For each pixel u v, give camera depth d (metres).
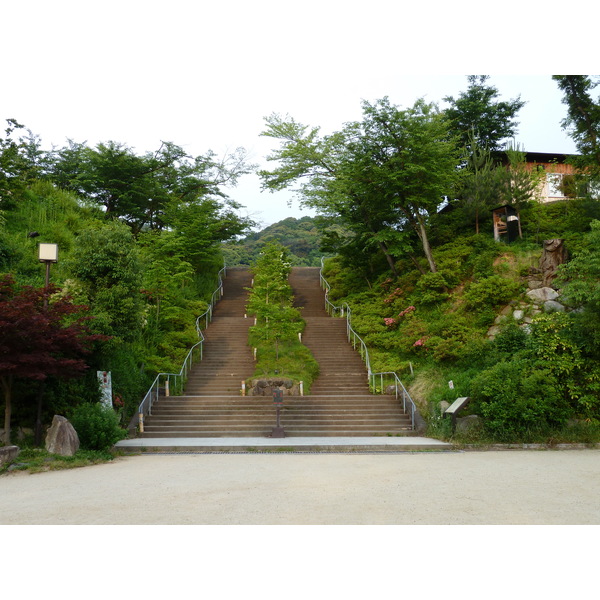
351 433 15.16
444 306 21.86
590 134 22.73
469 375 16.56
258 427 15.45
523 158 27.02
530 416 13.39
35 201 25.56
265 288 24.02
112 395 14.90
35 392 12.46
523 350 16.08
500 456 11.77
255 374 19.64
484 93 33.84
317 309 29.56
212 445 12.90
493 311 19.67
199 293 29.42
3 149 23.48
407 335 20.89
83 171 31.30
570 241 21.89
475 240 25.72
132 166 30.47
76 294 15.45
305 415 16.30
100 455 11.45
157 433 14.84
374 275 30.31
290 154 25.95
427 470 9.73
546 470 9.70
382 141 23.03
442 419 14.56
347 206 26.42
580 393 14.26
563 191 28.14
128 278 16.16
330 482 8.50
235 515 6.37
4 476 9.44
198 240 29.58
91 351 13.10
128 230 17.41
